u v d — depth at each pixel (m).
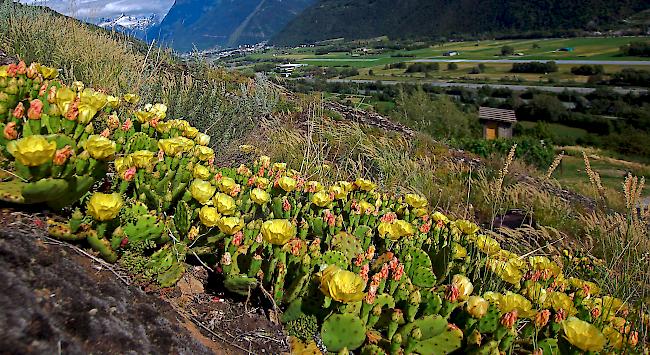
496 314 1.82
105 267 1.70
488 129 24.89
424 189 6.05
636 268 2.98
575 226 6.53
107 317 1.35
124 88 4.69
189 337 1.58
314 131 6.42
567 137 40.28
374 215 2.82
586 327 1.71
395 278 2.02
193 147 2.38
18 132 1.88
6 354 1.00
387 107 23.45
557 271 2.53
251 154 4.80
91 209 1.62
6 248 1.35
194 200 2.19
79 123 1.81
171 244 1.97
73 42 5.88
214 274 2.22
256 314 2.02
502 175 4.03
